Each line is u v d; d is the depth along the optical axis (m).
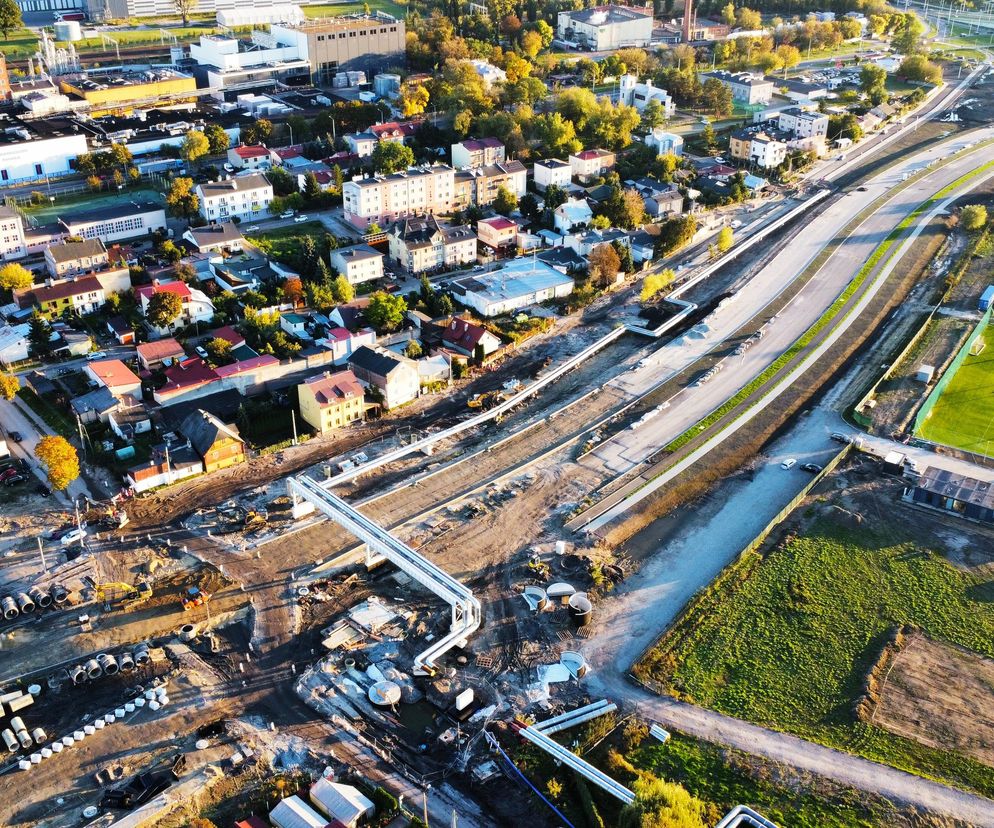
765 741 111.94
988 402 185.50
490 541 145.12
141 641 125.69
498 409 177.38
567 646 126.31
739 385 188.25
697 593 134.75
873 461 165.38
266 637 127.25
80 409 170.50
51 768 107.69
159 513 150.50
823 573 138.62
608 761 109.06
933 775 107.94
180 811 102.81
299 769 108.19
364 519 138.38
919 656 124.50
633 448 168.25
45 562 138.88
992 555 143.00
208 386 177.25
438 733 113.81
